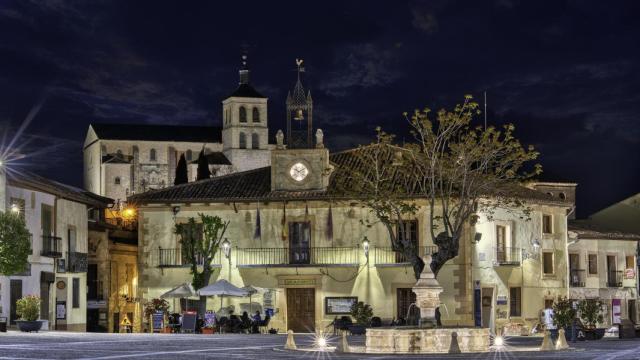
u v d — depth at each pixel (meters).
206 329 52.94
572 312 45.53
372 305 56.97
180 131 171.38
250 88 172.88
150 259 59.34
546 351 34.59
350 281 57.44
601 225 81.12
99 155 164.50
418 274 46.22
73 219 59.16
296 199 58.12
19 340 34.03
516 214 60.00
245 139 170.50
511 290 59.56
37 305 43.78
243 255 58.53
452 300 56.00
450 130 49.78
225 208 59.06
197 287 57.69
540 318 60.97
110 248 66.19
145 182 165.50
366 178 53.69
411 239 56.72
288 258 58.16
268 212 58.66
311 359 28.91
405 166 54.50
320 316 57.56
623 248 72.62
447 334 34.34
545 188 80.56
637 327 52.00
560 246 63.59
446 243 45.78
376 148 55.22
